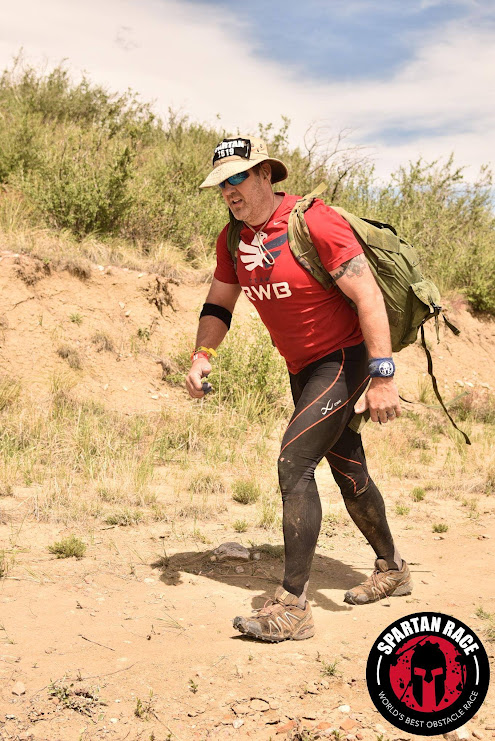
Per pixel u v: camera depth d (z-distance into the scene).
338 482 3.70
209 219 10.78
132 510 4.98
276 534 4.80
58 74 14.27
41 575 3.81
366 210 12.66
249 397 8.03
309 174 12.61
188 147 12.70
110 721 2.51
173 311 9.15
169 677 2.83
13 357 7.55
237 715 2.59
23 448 6.08
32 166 10.24
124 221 10.04
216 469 6.25
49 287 8.29
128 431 6.84
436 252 12.80
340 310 3.42
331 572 4.21
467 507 5.70
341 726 2.54
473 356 11.59
